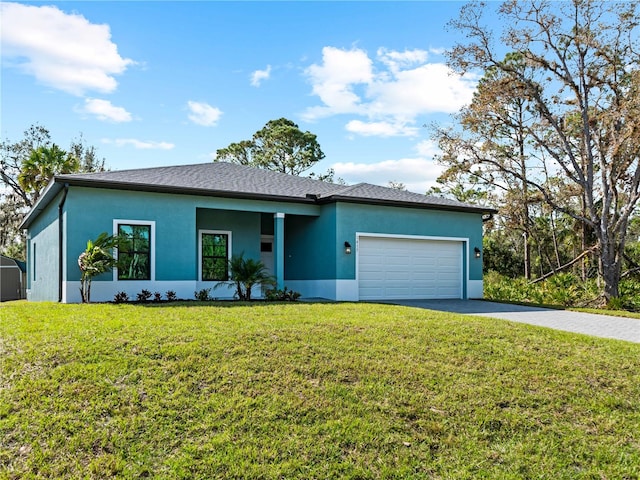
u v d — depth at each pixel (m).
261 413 5.56
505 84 22.56
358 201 15.90
